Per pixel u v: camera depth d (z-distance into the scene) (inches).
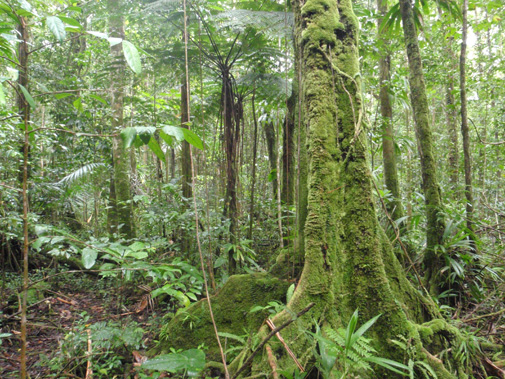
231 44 172.6
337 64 97.0
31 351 131.8
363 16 187.9
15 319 152.5
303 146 117.1
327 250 86.1
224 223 154.6
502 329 122.6
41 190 202.7
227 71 165.5
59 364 106.5
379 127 194.7
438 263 144.0
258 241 207.5
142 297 182.2
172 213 179.2
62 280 226.8
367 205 90.8
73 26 55.0
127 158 247.1
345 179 92.4
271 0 170.7
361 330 61.6
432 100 405.7
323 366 65.3
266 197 259.8
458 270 132.1
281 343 76.6
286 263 123.4
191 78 190.5
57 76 246.4
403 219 156.6
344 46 98.3
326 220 87.9
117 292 177.9
